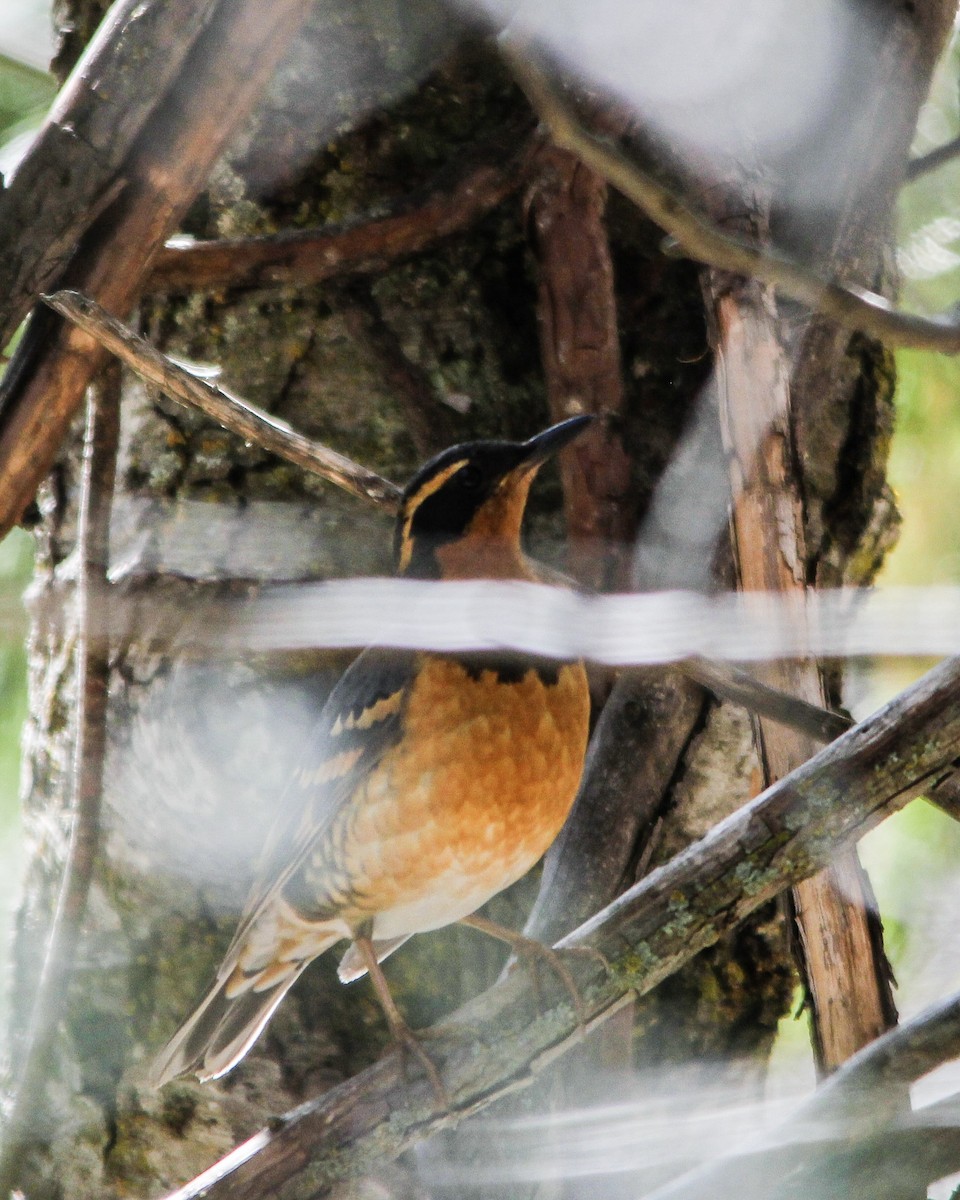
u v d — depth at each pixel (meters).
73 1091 9.73
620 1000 7.38
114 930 9.80
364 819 8.83
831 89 9.15
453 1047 7.38
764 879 7.20
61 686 10.48
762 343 8.52
